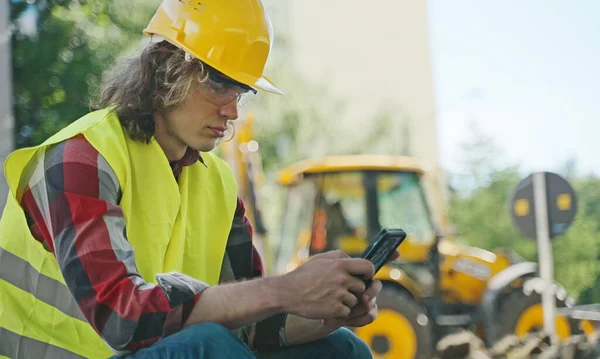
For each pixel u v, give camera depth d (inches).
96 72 385.4
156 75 94.8
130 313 80.3
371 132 772.6
